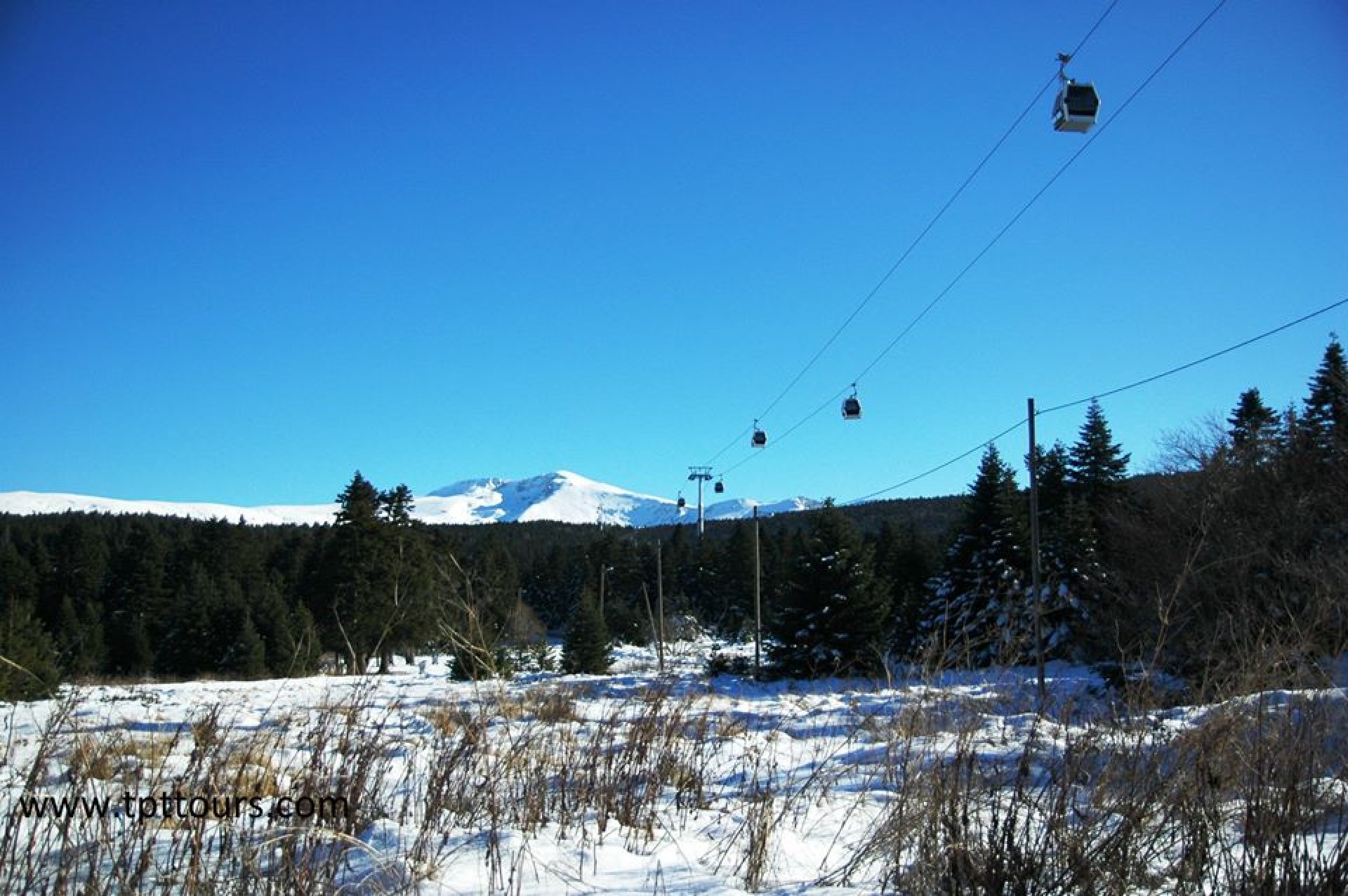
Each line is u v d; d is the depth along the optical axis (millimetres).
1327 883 3756
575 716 6973
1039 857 4066
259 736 5879
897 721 5258
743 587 42562
